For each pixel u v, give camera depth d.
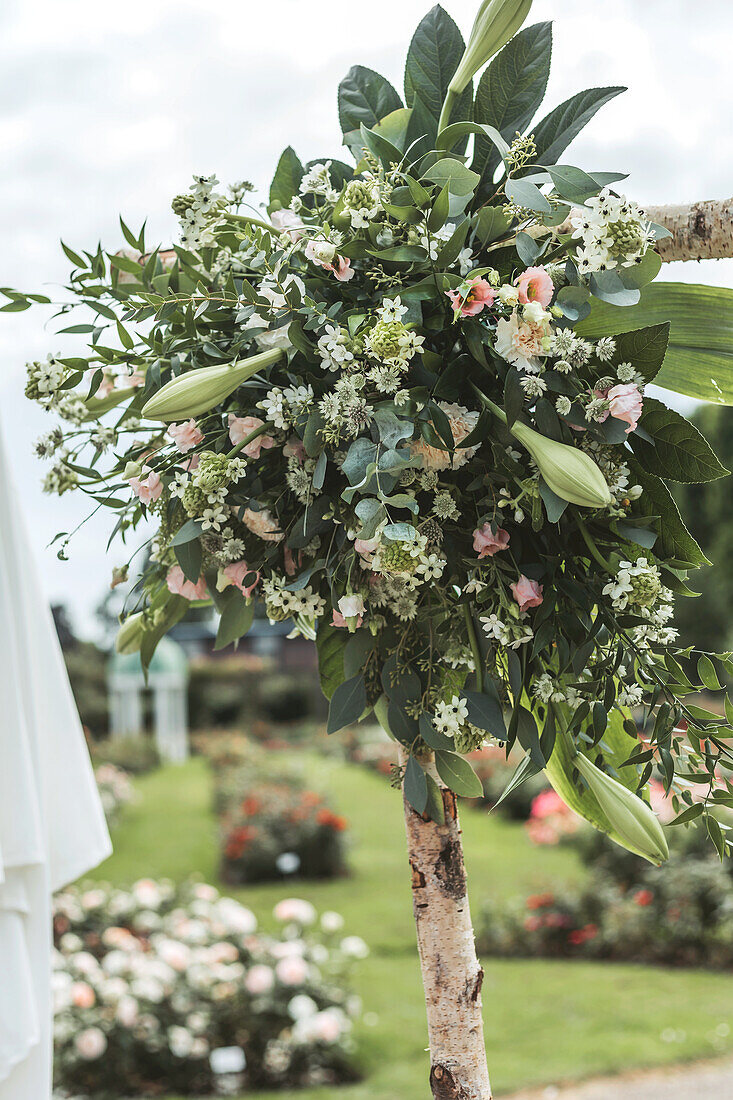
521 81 1.11
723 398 1.17
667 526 1.00
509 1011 5.80
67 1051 4.58
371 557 0.99
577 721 0.99
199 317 1.11
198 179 1.11
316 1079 4.91
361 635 1.06
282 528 1.06
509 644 0.97
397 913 8.34
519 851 10.14
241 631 1.20
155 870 10.36
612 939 6.80
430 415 0.94
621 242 0.93
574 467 0.90
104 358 1.11
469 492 1.03
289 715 28.92
